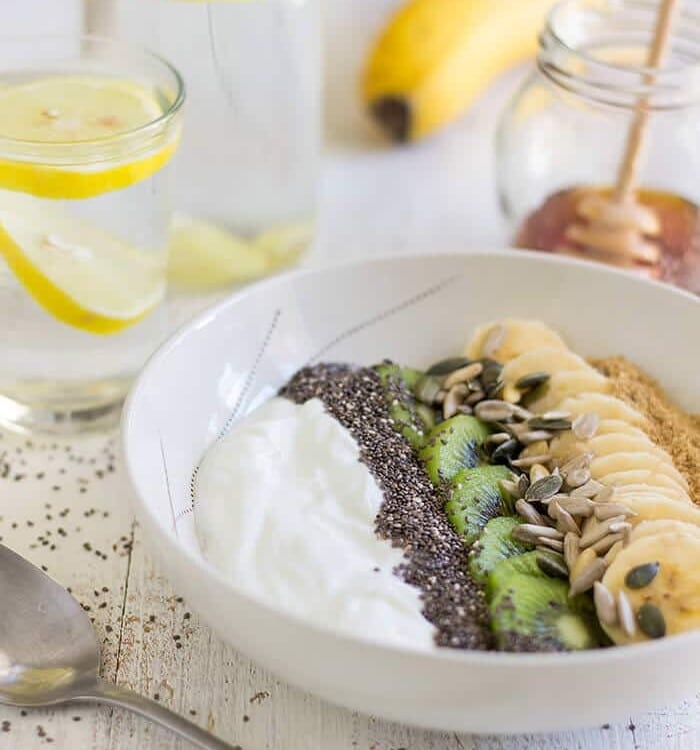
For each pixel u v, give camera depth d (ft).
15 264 1.85
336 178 2.48
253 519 1.67
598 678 1.43
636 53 2.23
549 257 1.94
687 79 2.03
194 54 2.05
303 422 1.81
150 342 2.00
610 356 1.93
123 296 1.91
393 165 2.53
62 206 1.83
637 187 2.14
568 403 1.83
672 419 1.83
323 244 2.31
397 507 1.69
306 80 2.14
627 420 1.81
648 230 2.09
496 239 2.35
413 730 1.60
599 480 1.74
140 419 1.68
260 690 1.63
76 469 1.90
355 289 1.94
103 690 1.59
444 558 1.64
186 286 2.20
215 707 1.61
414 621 1.56
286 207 2.19
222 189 2.14
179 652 1.67
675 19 2.01
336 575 1.60
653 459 1.75
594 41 2.23
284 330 1.91
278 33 2.06
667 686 1.48
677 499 1.70
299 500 1.70
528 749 1.58
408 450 1.78
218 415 1.83
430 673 1.42
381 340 1.96
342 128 2.61
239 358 1.86
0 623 1.65
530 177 2.18
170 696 1.63
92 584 1.74
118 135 1.82
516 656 1.41
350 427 1.80
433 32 2.50
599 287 1.93
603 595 1.58
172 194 2.04
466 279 1.96
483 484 1.74
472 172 2.52
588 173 2.15
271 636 1.46
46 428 1.96
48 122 1.87
